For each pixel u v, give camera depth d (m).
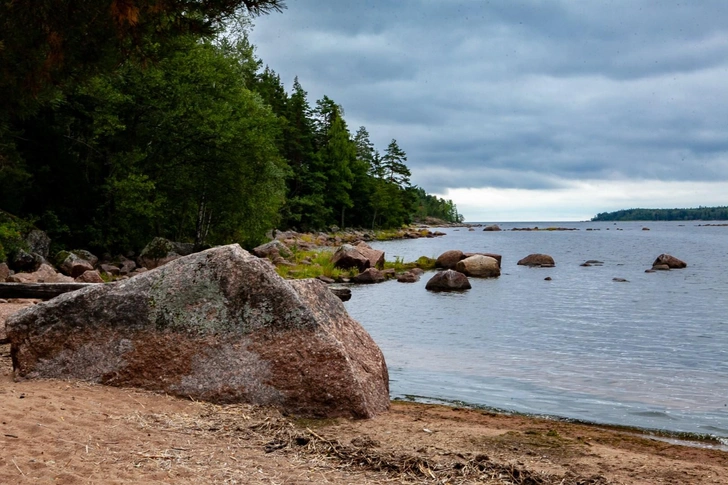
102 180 29.78
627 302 20.67
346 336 7.12
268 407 6.16
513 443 5.88
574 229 149.75
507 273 32.69
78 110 27.50
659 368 10.49
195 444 4.88
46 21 8.27
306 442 5.16
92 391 6.20
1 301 11.93
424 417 6.92
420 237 93.62
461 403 8.09
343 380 6.29
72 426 4.97
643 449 6.08
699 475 5.06
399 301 20.97
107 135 27.64
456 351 11.99
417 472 4.57
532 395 8.56
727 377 9.80
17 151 25.00
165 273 6.81
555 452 5.64
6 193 25.91
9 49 8.70
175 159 30.84
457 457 5.01
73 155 29.30
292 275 27.62
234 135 30.25
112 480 3.86
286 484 4.14
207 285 6.66
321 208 77.00
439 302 20.67
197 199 32.59
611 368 10.43
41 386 6.26
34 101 11.88
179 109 28.47
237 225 34.19
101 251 29.16
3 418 4.95
